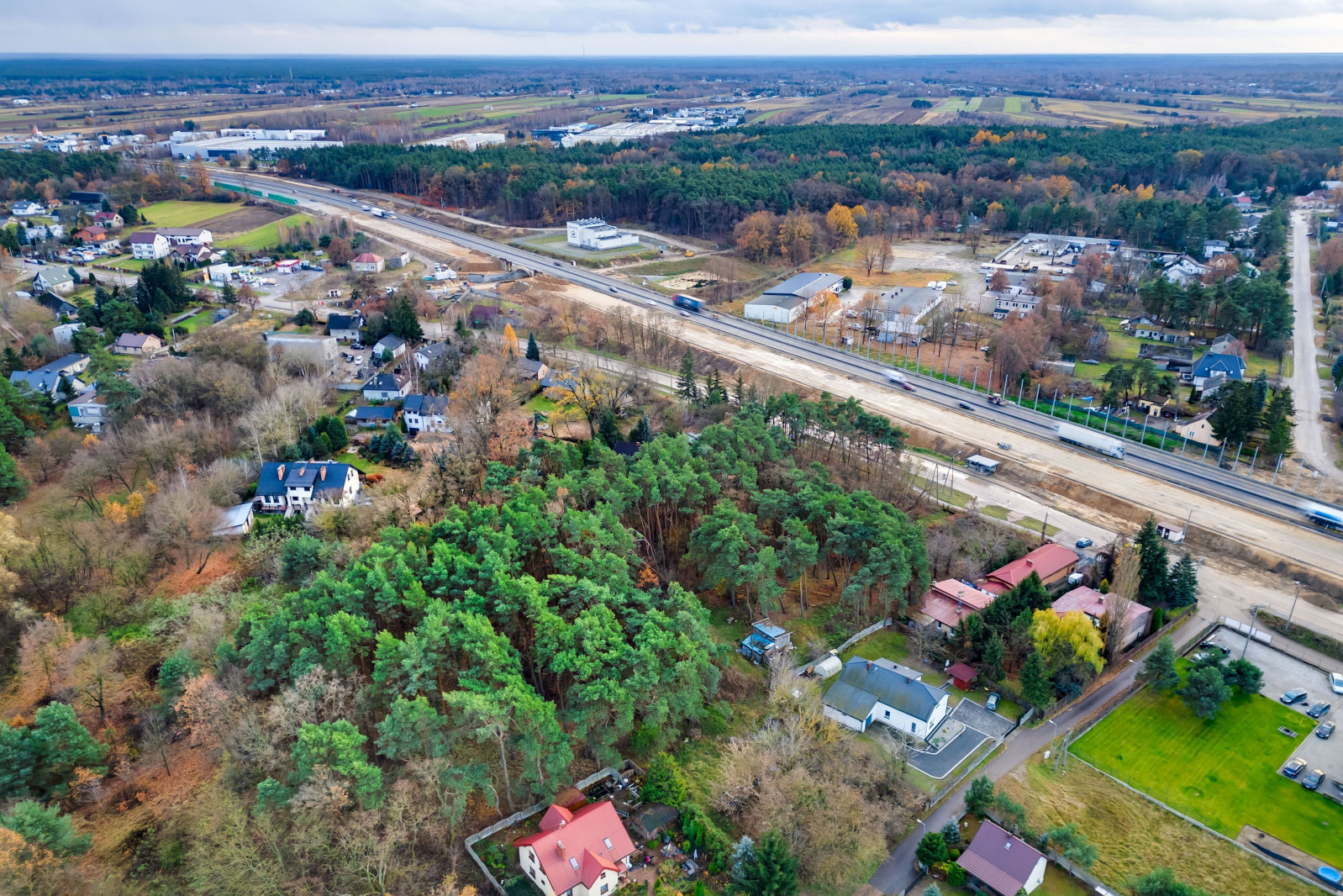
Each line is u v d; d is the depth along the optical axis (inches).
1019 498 5595.5
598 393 6082.7
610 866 2664.9
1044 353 7765.8
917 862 2866.6
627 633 3511.3
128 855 2856.8
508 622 3491.6
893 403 6924.2
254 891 2571.4
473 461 4813.0
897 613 4276.6
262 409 5703.7
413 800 2856.8
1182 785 3334.2
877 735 3501.5
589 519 3988.7
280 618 3294.8
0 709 3550.7
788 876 2667.3
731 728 3494.1
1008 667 3897.6
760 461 4997.5
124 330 7485.2
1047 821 3110.2
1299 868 2972.4
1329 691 3892.7
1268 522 5191.9
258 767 2906.0
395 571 3565.5
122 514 4685.0
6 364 6628.9
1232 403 5994.1
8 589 4010.8
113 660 3715.6
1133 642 4163.4
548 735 2935.5
